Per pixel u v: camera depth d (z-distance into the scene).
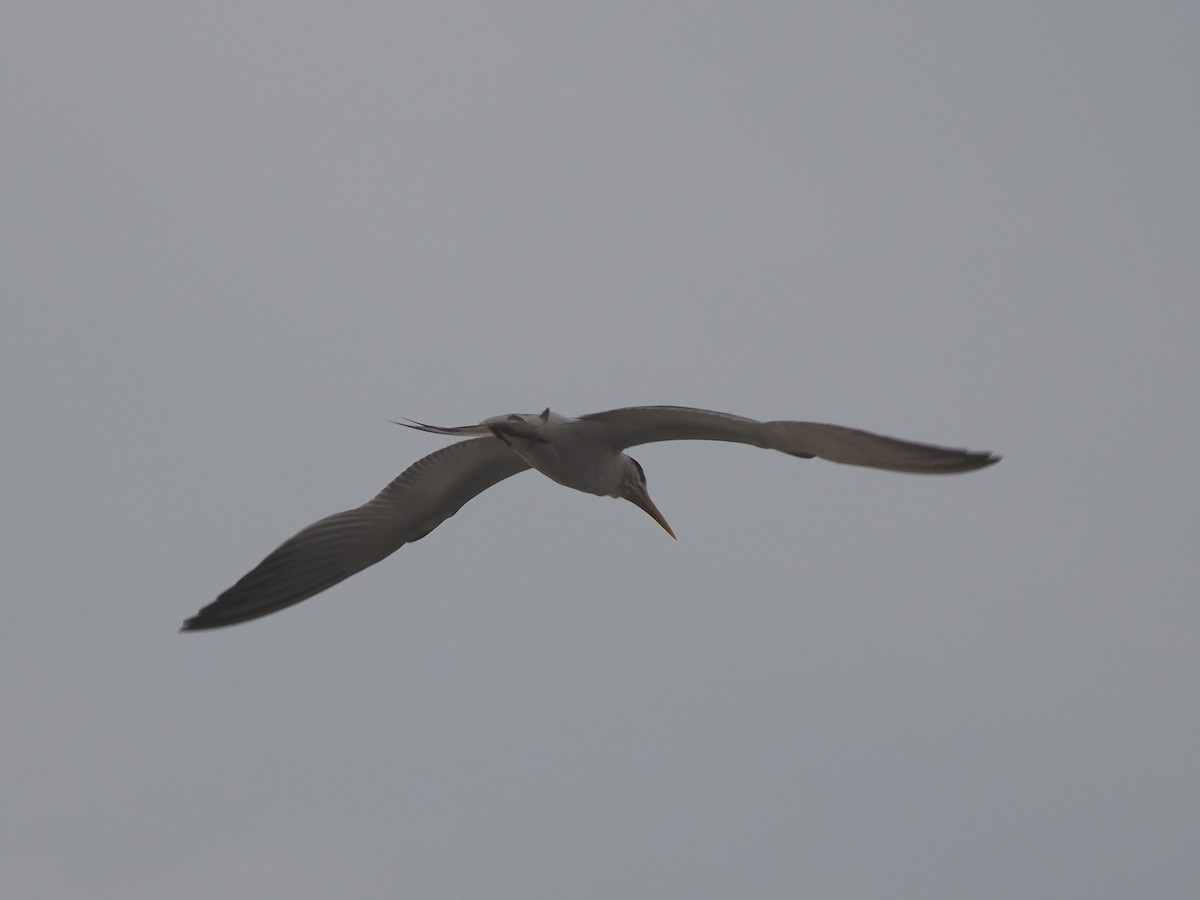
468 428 15.76
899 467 13.22
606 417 15.60
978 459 12.72
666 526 16.86
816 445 13.69
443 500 17.45
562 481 16.50
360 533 17.30
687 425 15.16
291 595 17.00
